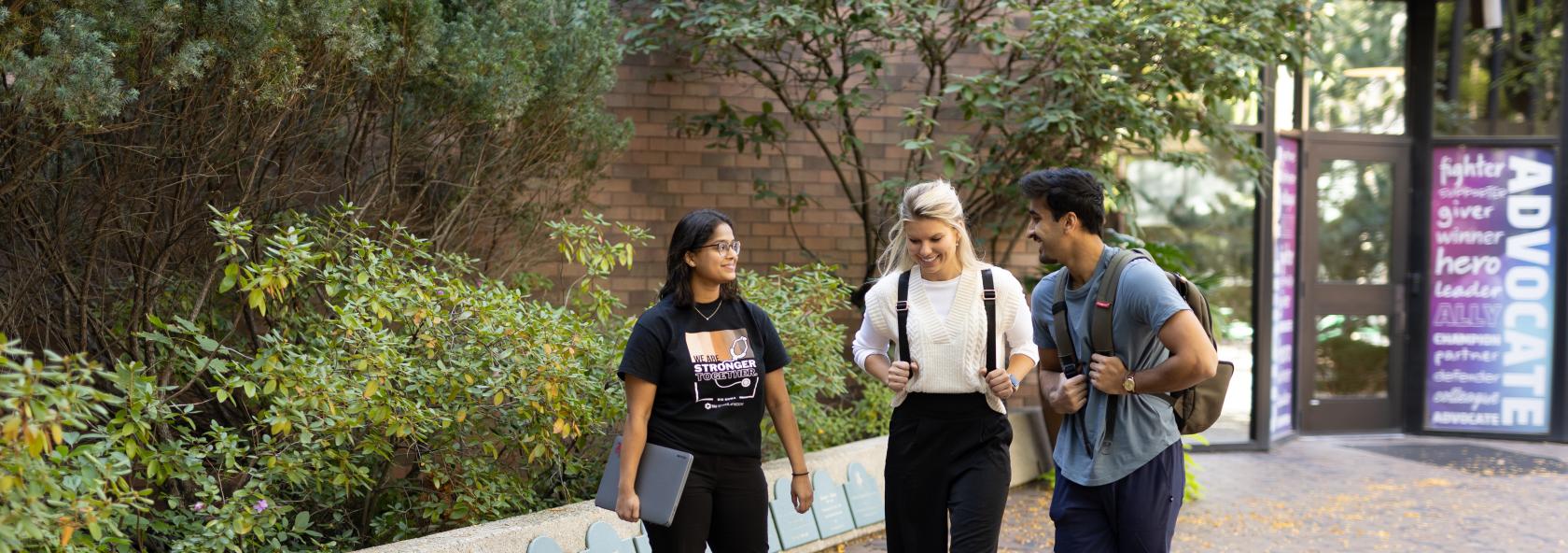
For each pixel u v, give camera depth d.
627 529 4.39
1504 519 6.42
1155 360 3.16
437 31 4.84
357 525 4.65
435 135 5.53
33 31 3.55
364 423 4.18
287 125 4.90
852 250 7.86
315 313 4.84
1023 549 5.62
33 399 2.66
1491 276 9.47
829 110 7.40
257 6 3.94
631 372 3.24
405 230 5.05
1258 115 8.77
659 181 7.57
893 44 7.14
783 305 5.64
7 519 2.70
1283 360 9.34
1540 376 9.40
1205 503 6.84
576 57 5.80
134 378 3.53
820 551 5.27
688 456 3.17
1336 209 9.54
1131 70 7.23
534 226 6.31
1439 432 9.61
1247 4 7.23
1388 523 6.30
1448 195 9.52
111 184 4.41
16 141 4.00
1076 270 3.27
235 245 3.85
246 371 3.80
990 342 3.51
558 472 4.88
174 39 3.98
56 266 4.46
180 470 3.66
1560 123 9.23
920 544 3.62
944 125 7.83
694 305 3.33
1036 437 7.27
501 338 4.39
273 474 3.88
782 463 5.21
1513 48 9.38
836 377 5.89
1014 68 7.78
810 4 6.96
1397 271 9.62
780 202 7.52
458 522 4.54
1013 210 7.63
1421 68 9.52
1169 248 6.88
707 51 7.41
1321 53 8.10
